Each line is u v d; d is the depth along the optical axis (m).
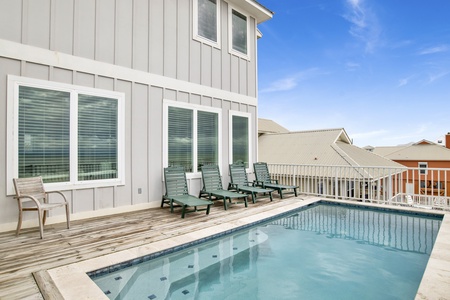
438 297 2.63
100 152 5.51
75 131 5.18
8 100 4.50
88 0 5.39
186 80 7.04
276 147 20.30
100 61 5.53
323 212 6.92
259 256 4.25
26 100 4.68
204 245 4.37
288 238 5.06
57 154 4.99
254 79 9.13
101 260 3.42
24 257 3.48
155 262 3.73
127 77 5.91
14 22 4.59
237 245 4.70
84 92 5.30
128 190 5.91
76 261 3.38
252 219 5.48
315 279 3.55
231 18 8.30
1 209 4.43
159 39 6.50
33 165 4.73
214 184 7.25
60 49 5.04
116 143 5.74
